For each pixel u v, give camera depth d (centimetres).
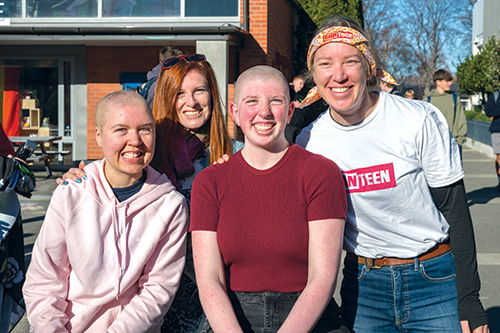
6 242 297
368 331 225
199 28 916
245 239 191
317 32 215
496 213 775
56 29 945
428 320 216
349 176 218
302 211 191
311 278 185
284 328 177
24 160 303
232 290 197
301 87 546
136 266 210
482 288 459
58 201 209
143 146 211
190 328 243
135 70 1130
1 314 296
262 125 190
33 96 1191
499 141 950
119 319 204
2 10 1045
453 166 210
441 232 217
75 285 211
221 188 197
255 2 1093
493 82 1908
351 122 220
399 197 212
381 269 219
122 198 217
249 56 1102
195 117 257
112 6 1035
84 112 1186
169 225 218
